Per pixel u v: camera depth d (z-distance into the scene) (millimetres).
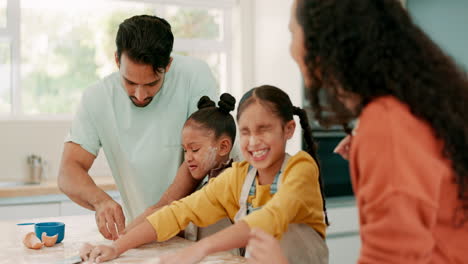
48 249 1243
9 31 3201
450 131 674
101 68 3486
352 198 3076
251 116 1140
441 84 693
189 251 974
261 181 1222
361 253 702
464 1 2654
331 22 699
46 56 3338
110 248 1173
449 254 707
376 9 706
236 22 3697
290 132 1196
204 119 1429
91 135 1608
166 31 1401
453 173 686
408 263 648
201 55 3711
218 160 1442
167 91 1632
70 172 1560
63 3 3352
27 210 2730
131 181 1644
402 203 634
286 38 3182
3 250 1227
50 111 3371
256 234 828
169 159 1634
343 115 777
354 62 698
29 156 3203
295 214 1094
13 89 3236
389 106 679
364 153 673
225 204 1274
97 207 1433
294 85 3064
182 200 1301
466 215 700
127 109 1612
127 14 3500
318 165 1281
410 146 647
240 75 3668
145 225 1251
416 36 715
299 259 1133
